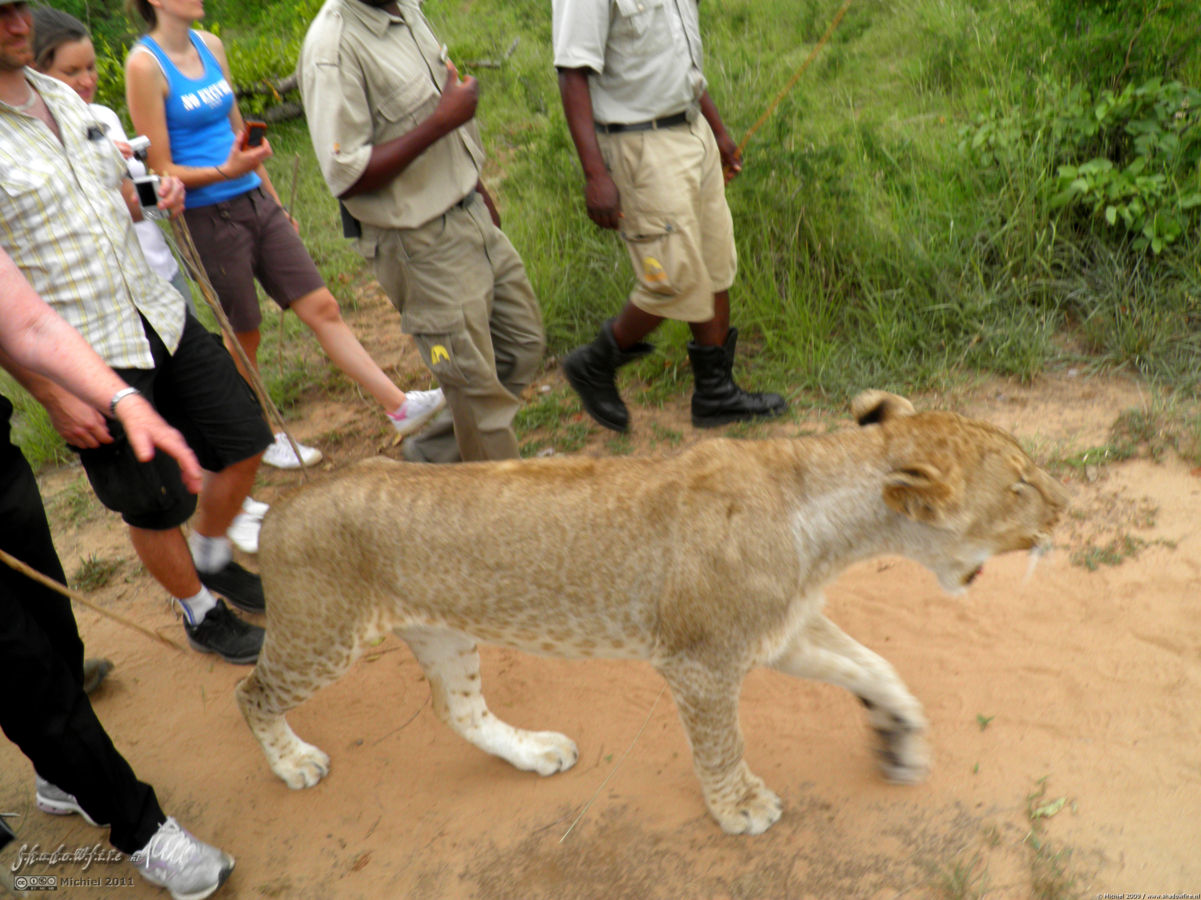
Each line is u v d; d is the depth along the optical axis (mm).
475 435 4242
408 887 2979
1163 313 4723
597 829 3049
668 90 4156
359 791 3330
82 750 2744
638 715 3447
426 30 3953
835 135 6312
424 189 3857
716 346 4684
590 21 4051
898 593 3736
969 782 2990
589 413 4969
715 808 2947
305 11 11133
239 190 4535
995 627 3504
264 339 6383
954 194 5523
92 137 3148
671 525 2732
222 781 3449
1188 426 4184
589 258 6043
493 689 3664
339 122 3654
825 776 3105
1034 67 6207
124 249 3201
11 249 2959
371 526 2848
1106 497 3941
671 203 4230
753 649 2775
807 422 4738
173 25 4395
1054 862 2709
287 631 2955
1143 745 2988
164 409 3643
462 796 3246
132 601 4418
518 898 2891
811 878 2803
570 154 6602
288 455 5191
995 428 2867
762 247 5461
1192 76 5480
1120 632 3377
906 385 4828
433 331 4023
